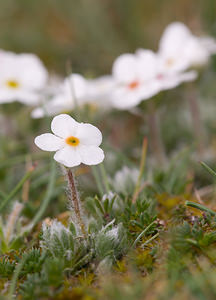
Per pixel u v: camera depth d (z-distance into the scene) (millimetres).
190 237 155
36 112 199
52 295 150
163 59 213
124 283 151
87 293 150
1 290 154
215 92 268
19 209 172
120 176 188
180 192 185
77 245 157
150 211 168
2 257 163
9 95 206
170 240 155
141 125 270
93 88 208
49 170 208
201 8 320
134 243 159
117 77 209
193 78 204
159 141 210
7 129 226
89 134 156
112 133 245
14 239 168
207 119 250
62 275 152
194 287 146
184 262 152
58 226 158
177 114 260
